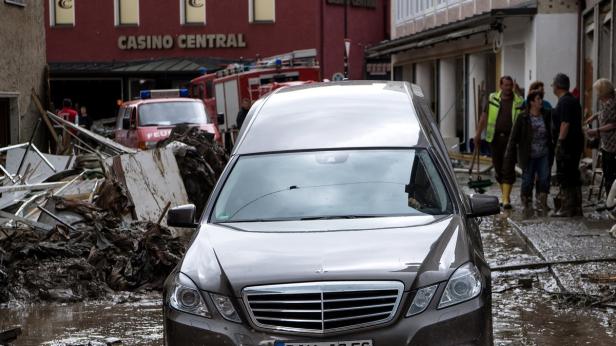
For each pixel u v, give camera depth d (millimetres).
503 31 33375
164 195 18312
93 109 59344
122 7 59094
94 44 59281
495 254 15148
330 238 8414
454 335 7742
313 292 7738
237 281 7914
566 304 11828
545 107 20141
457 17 41750
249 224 9008
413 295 7766
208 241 8625
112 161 18188
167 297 8211
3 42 24641
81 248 14328
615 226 15531
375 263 7926
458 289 7871
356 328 7684
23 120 25875
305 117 10375
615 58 24219
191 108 31578
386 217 8953
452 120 41781
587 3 28344
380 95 10773
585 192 22406
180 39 58719
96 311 12414
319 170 9594
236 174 9703
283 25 58562
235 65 38938
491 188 25750
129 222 16422
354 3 62000
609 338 10289
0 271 13195
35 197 16188
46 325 11641
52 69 58062
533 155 19703
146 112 31234
